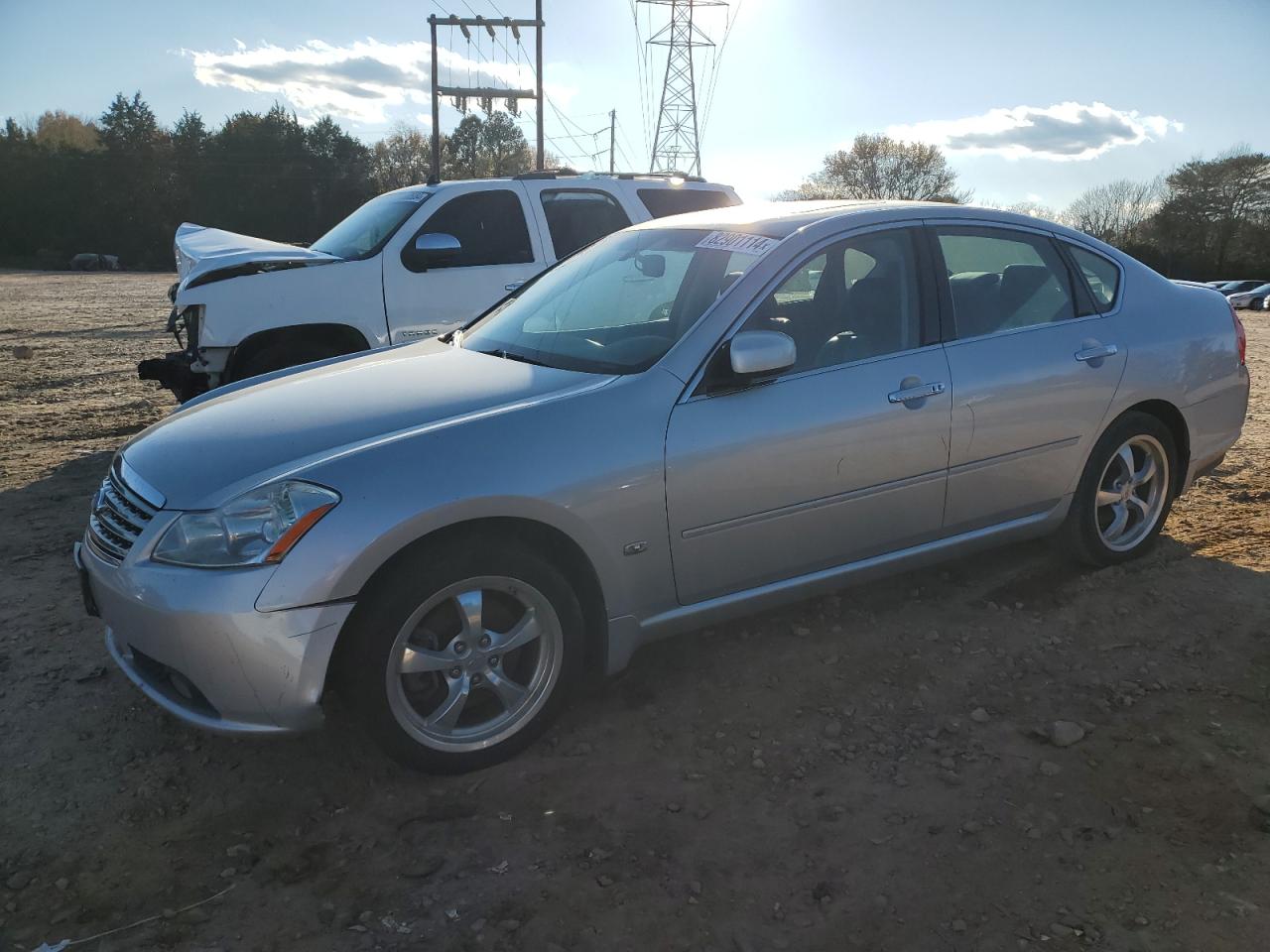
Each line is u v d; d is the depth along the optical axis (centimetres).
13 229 7194
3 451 716
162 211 7650
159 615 267
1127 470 427
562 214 731
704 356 324
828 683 346
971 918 232
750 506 327
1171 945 221
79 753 312
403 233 680
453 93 2792
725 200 798
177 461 296
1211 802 272
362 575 267
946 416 361
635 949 226
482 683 295
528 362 357
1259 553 451
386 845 265
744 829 268
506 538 290
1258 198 6525
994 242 397
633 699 339
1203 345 434
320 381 358
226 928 236
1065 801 276
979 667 354
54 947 230
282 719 269
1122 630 379
